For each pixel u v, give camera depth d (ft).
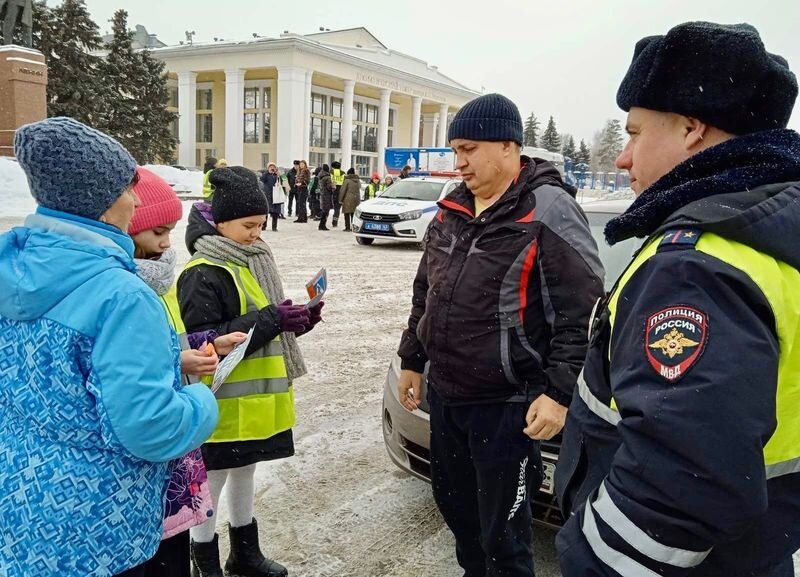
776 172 3.44
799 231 3.31
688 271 3.19
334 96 154.10
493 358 6.31
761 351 3.01
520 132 6.54
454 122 6.63
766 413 2.96
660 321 3.21
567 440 4.37
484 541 6.76
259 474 11.08
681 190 3.55
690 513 2.97
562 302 6.07
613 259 11.46
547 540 9.39
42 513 4.25
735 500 2.92
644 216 3.69
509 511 6.59
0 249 4.34
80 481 4.31
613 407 3.80
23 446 4.34
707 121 3.63
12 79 58.39
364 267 33.86
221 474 7.70
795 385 3.35
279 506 10.08
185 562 6.19
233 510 8.09
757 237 3.19
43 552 4.26
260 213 7.63
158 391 4.37
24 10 66.59
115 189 4.53
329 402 14.57
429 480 9.45
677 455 3.01
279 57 130.00
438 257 6.86
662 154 3.85
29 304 4.21
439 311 6.60
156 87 127.03
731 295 3.08
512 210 6.31
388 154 95.61
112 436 4.29
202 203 8.09
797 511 3.48
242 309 7.45
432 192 45.16
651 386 3.18
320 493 10.52
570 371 5.91
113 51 123.24
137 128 122.83
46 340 4.25
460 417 6.68
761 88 3.50
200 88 152.87
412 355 8.02
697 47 3.54
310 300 7.66
